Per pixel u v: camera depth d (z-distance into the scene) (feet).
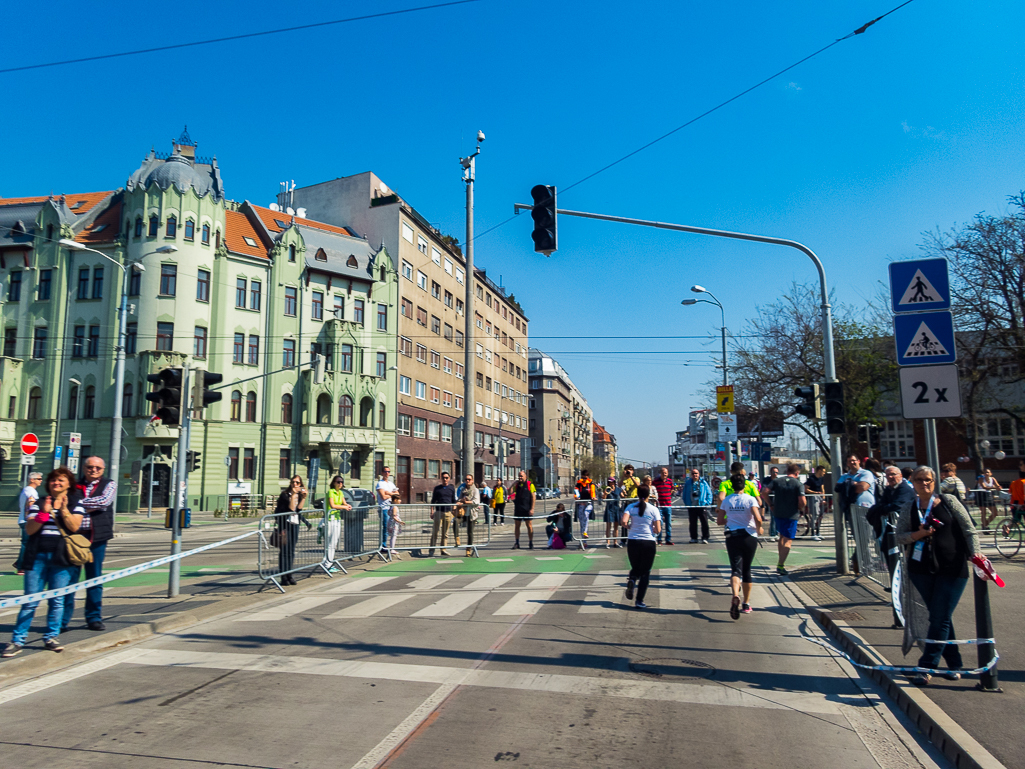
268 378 139.64
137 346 127.34
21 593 36.09
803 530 69.62
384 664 21.12
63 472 22.70
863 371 101.86
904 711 17.06
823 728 15.98
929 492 18.90
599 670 20.54
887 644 22.25
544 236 36.32
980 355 89.97
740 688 18.92
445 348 192.44
